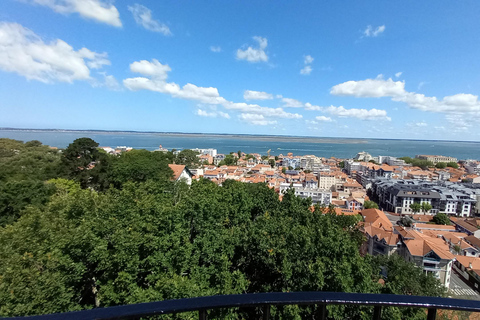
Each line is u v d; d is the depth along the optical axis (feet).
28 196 88.53
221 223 72.23
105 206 67.87
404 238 135.85
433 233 173.06
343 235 64.69
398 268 88.07
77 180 127.13
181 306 7.71
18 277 43.62
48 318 6.84
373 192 361.51
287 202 92.17
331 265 53.78
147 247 55.31
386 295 8.46
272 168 497.46
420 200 274.57
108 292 49.93
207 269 57.72
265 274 64.03
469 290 126.41
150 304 7.59
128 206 67.31
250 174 403.95
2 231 60.39
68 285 49.32
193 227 71.05
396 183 326.85
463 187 317.83
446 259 119.85
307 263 54.90
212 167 393.29
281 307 50.44
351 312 49.37
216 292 51.42
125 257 51.06
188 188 131.64
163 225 60.39
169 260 55.26
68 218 66.44
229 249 61.36
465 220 212.43
